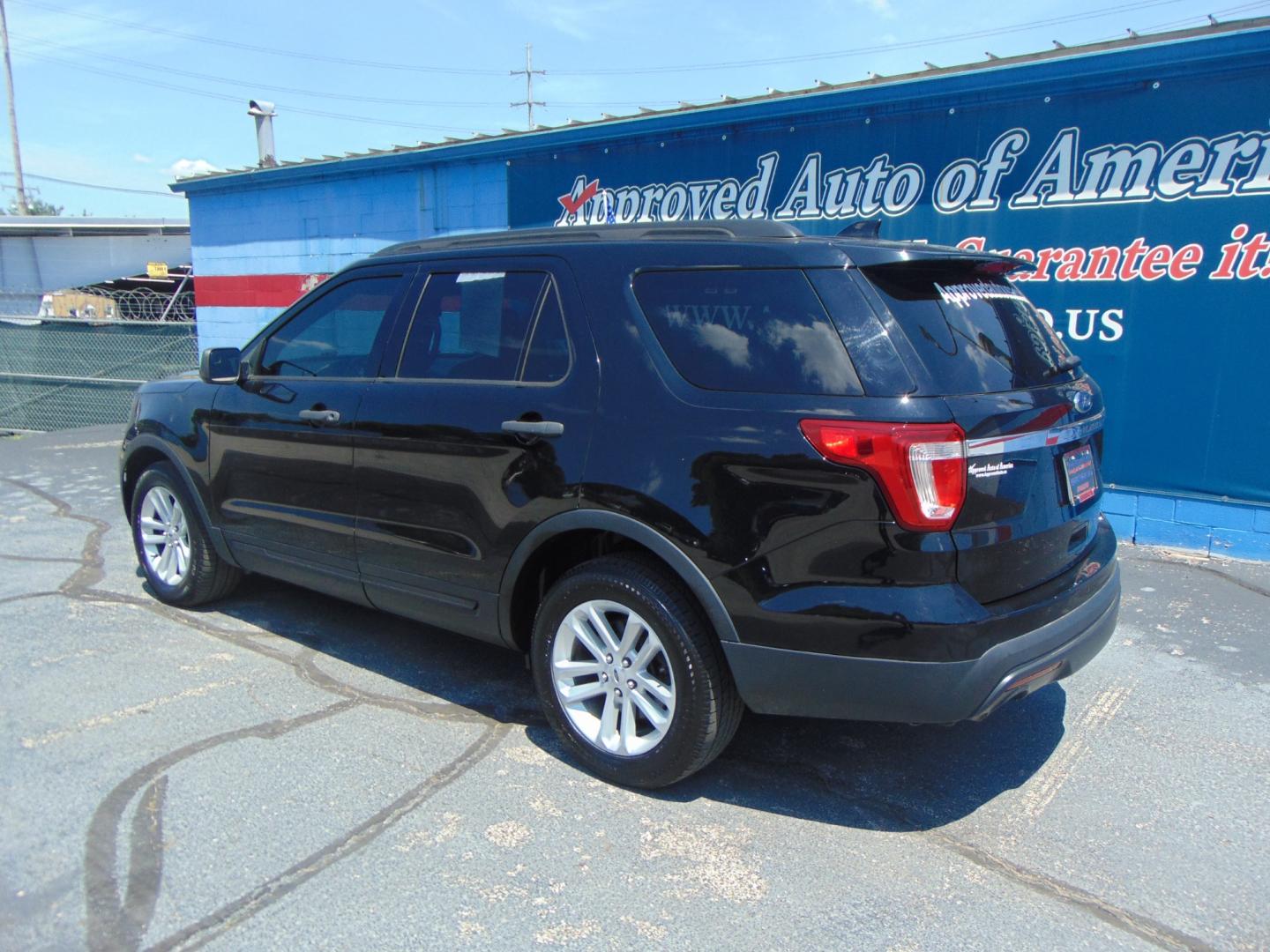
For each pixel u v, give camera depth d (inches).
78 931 96.2
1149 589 213.5
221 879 105.2
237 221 484.7
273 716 146.7
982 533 106.3
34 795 121.8
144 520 201.2
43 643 176.4
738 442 111.5
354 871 107.3
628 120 325.1
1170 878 108.8
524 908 101.3
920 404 103.5
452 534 139.5
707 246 122.8
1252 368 229.6
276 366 173.6
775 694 112.3
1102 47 237.9
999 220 262.1
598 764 128.1
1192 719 150.0
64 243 1119.6
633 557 124.7
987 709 107.7
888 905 102.9
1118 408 249.8
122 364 526.9
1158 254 238.7
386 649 177.0
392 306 156.0
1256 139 221.3
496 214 380.5
